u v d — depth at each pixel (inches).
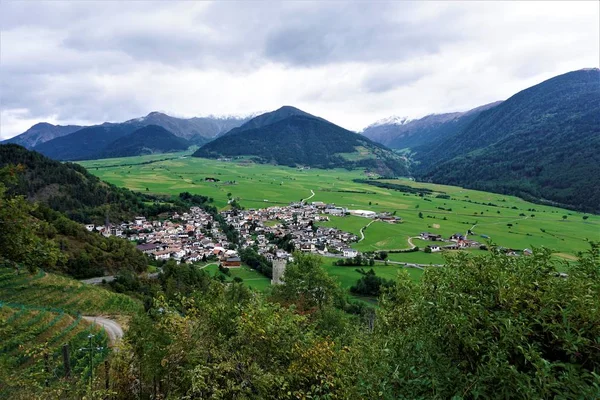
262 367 432.1
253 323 440.1
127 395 421.7
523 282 255.4
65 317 1620.3
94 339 1397.6
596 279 250.8
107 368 448.8
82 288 2261.3
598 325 217.9
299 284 1451.8
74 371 920.9
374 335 450.6
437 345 271.7
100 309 2048.5
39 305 1903.3
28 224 689.0
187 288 2513.5
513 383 215.2
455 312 259.3
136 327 424.8
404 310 442.3
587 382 213.9
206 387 359.9
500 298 252.4
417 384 255.4
